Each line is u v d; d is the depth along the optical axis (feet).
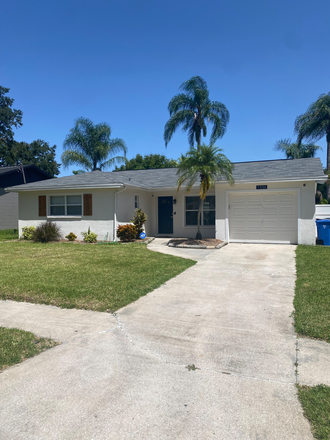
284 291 20.93
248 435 8.32
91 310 17.62
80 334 14.60
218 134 83.15
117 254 34.65
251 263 29.84
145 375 11.23
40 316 16.79
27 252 36.70
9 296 19.84
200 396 9.99
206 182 39.45
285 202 42.60
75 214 49.14
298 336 14.21
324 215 48.19
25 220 52.65
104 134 99.35
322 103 90.38
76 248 39.70
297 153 100.42
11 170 79.66
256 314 16.93
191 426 8.68
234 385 10.56
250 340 13.88
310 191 41.06
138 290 20.86
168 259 31.48
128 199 48.91
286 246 40.29
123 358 12.44
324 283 21.90
